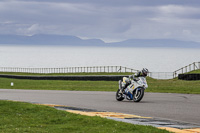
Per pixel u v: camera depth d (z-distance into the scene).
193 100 33.44
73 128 17.19
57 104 31.19
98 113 24.00
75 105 30.19
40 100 35.00
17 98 37.44
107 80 89.00
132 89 32.56
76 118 20.08
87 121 19.16
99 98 36.75
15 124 18.41
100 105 29.92
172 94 40.81
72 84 74.50
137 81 32.44
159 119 21.41
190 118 22.34
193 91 46.12
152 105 29.48
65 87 61.22
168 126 18.42
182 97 36.75
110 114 23.48
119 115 22.95
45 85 73.81
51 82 86.38
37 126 17.94
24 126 17.89
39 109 23.55
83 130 16.73
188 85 57.31
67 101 33.75
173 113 24.59
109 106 29.09
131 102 32.22
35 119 20.11
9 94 43.31
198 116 23.19
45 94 42.97
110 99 35.59
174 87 52.31
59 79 102.88
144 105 29.55
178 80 74.12
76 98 36.91
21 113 22.17
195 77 71.12
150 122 19.88
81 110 25.80
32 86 69.88
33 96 39.97
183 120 21.62
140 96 32.03
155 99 34.78
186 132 16.50
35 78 111.44
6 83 86.44
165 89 50.75
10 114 21.77
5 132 16.02
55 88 58.94
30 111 22.91
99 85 67.56
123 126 17.61
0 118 20.22
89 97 38.03
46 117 20.80
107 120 19.33
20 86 70.81
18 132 16.06
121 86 33.75
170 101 32.69
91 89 54.03
